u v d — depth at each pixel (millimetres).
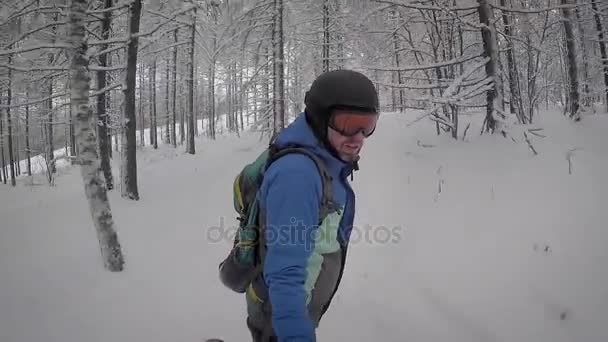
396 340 3100
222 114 57875
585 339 2789
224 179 10008
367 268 4246
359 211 5824
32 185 22547
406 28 10906
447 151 7441
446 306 3363
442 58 10188
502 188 5410
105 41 9352
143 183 11789
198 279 4387
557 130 7402
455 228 4613
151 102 38500
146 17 14031
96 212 4684
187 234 5969
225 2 17094
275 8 16844
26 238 6047
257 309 1654
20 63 10523
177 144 37562
